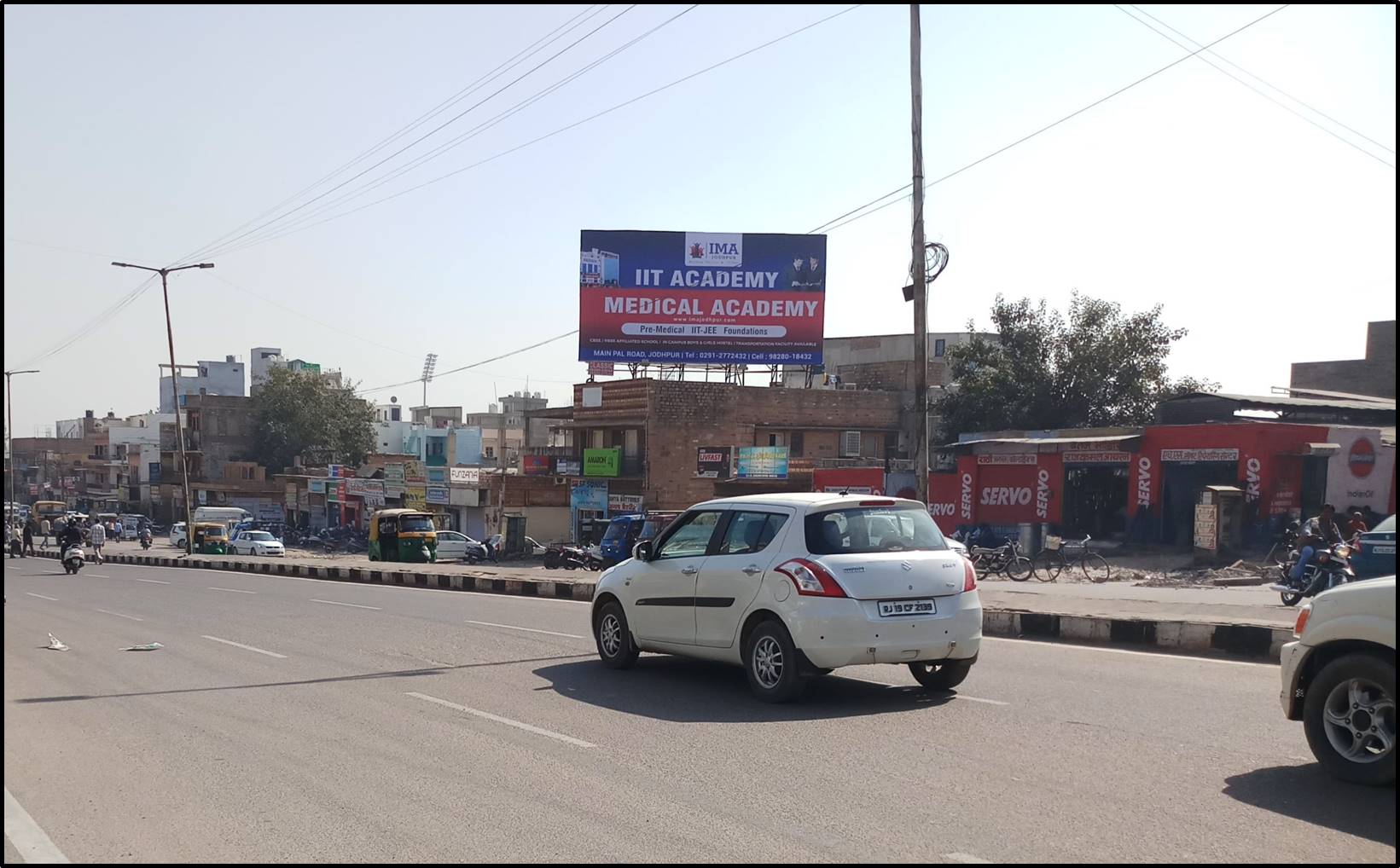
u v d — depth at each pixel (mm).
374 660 12016
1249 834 5324
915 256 17297
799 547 8906
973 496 30312
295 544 61656
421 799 6273
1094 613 13805
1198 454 25328
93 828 5883
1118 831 5398
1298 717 6590
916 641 8703
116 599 21781
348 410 79000
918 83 17281
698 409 43906
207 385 89375
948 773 6586
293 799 6344
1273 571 20906
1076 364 39062
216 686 10500
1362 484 24547
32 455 112625
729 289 42750
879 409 46781
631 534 31266
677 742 7621
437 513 55875
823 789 6305
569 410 49219
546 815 5895
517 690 9898
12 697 10086
